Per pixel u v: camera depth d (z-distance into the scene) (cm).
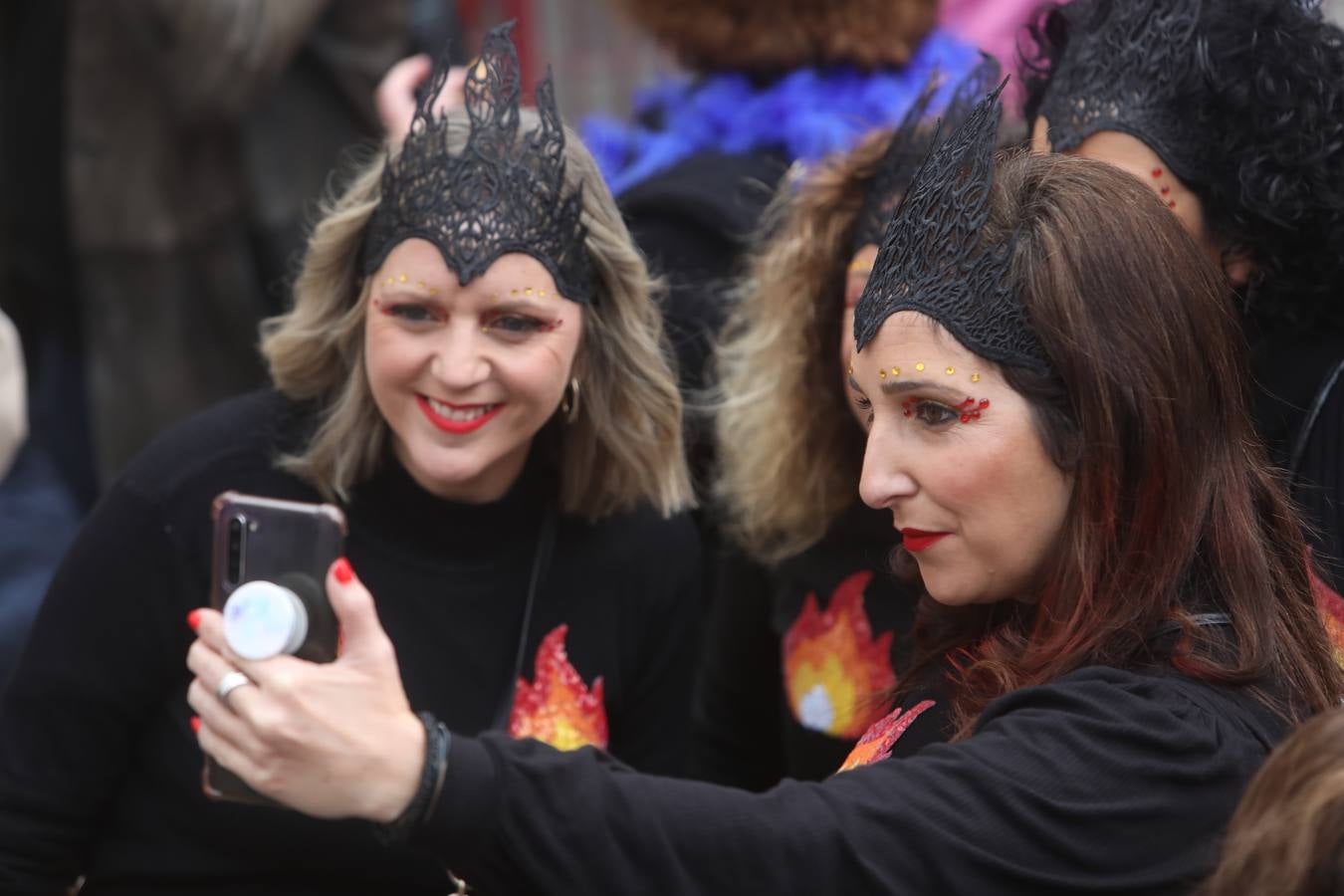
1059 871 145
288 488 230
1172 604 157
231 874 226
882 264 166
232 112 377
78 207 389
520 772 149
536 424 224
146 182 388
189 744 225
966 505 159
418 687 234
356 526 233
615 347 235
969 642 179
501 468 234
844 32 313
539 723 238
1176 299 157
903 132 245
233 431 232
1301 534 175
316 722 145
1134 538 157
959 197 160
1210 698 152
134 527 224
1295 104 201
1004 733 151
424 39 421
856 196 255
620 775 153
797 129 308
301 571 164
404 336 218
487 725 236
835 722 255
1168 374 156
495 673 237
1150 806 145
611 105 554
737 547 284
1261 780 126
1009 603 176
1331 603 190
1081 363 154
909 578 195
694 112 322
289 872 225
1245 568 159
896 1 315
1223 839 142
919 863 146
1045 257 156
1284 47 201
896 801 148
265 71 375
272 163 391
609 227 230
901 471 162
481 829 147
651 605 251
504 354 217
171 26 370
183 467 227
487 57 220
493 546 237
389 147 228
